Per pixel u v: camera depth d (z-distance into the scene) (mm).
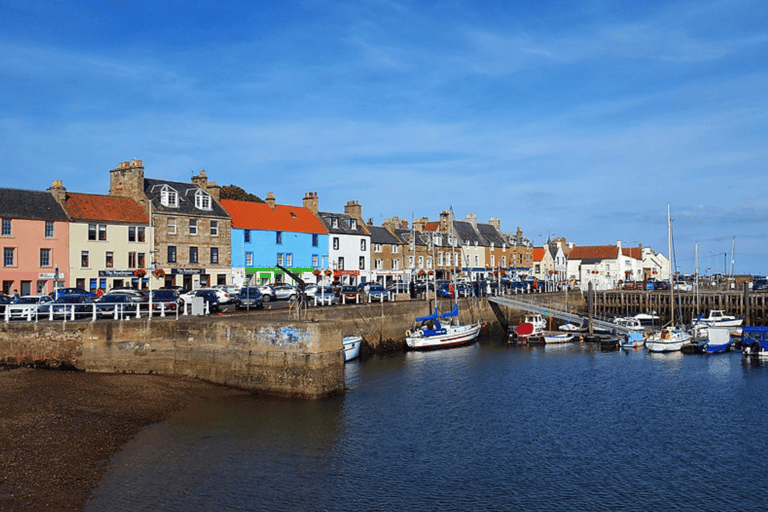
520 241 105688
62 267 51656
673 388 34906
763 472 21688
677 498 19484
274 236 66625
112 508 17422
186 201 60750
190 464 20953
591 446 24234
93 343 32406
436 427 26312
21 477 18969
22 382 29594
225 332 30672
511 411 29250
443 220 92000
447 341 50938
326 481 20047
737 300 72938
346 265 74312
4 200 50031
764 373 39781
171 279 57625
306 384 28922
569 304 69812
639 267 118938
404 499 18922
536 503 18922
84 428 23625
